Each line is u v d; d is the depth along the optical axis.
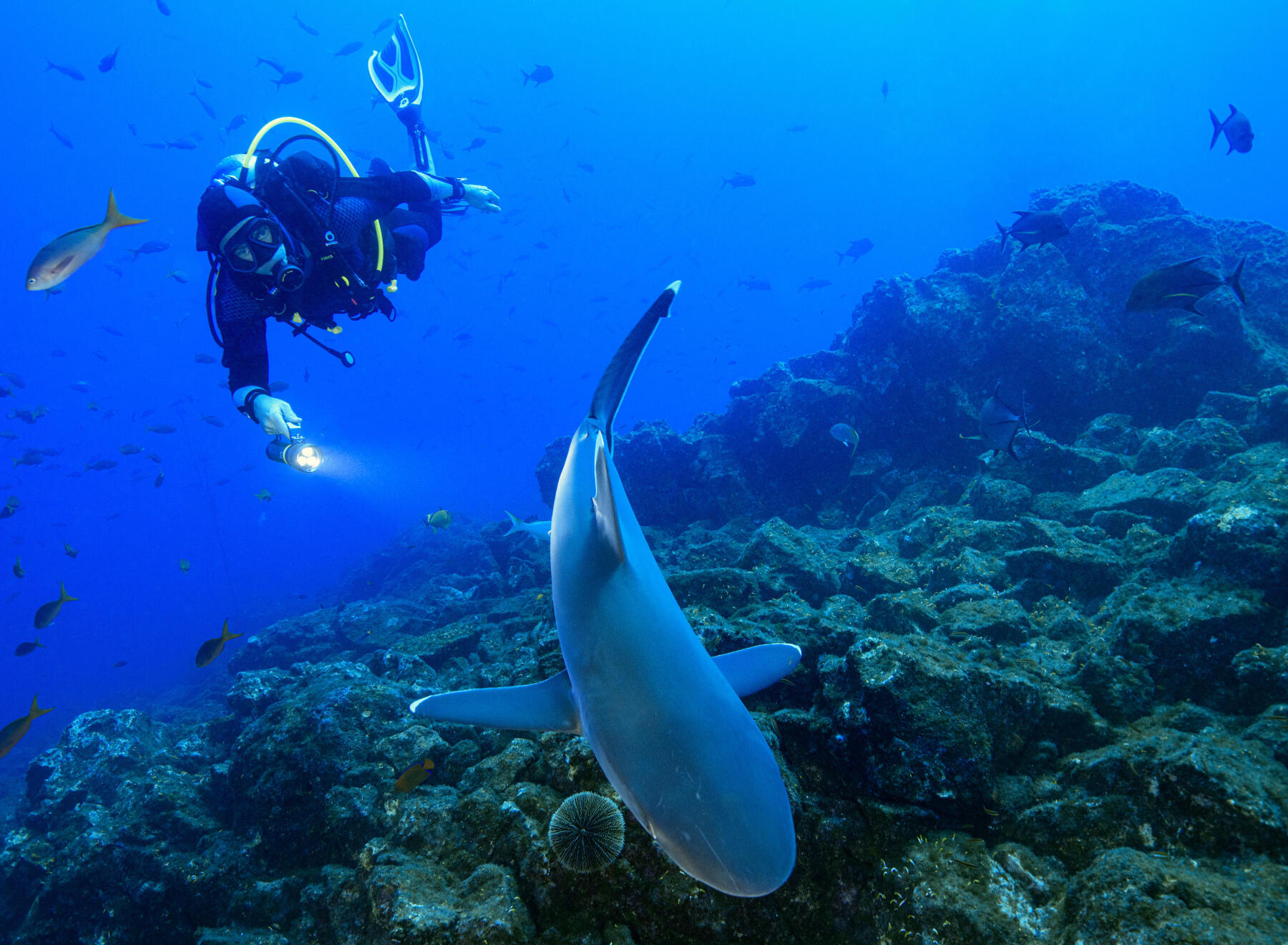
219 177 3.12
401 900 3.02
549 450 12.94
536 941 2.96
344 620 11.27
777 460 10.10
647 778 1.18
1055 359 8.38
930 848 2.90
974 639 4.41
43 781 6.67
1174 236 8.38
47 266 3.65
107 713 6.99
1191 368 7.66
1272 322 8.09
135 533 75.44
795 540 6.64
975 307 9.14
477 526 21.09
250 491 80.19
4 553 71.88
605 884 3.01
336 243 3.30
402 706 5.04
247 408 3.04
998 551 5.92
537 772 3.75
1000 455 7.29
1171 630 3.79
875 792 3.15
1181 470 5.95
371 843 3.62
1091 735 3.38
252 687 6.77
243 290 3.05
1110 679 3.70
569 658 1.42
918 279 10.00
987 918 2.54
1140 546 5.25
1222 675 3.66
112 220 3.70
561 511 1.68
